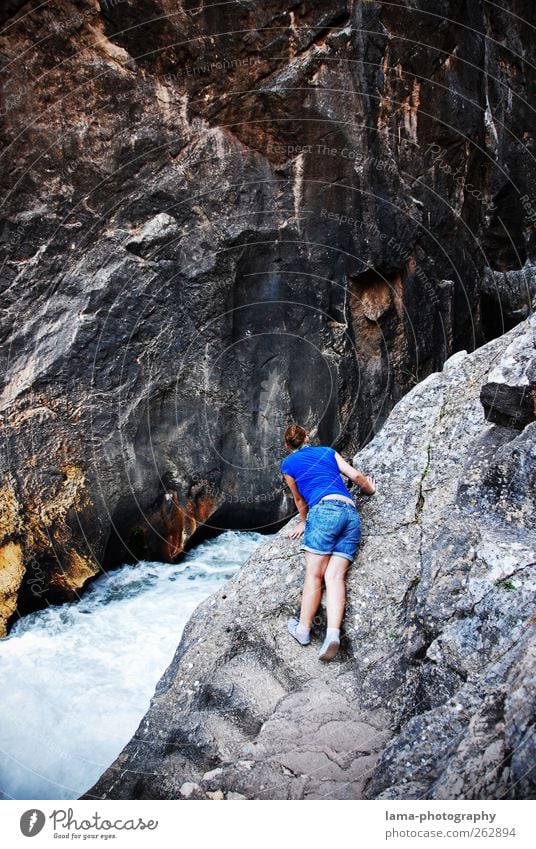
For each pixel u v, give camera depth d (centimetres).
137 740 296
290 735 255
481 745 202
